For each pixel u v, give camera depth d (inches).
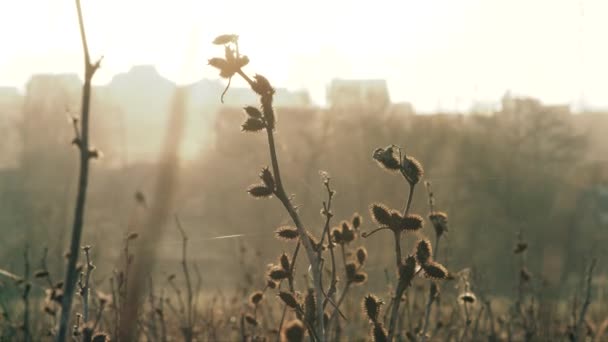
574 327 210.7
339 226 121.0
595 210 1558.8
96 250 235.6
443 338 215.3
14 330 196.5
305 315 102.8
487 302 219.9
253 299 149.3
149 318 196.5
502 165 1491.1
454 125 1433.3
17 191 904.9
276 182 93.0
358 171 741.9
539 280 259.8
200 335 220.2
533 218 1493.6
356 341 175.9
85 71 70.5
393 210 101.0
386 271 174.2
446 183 1342.3
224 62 92.8
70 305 69.2
